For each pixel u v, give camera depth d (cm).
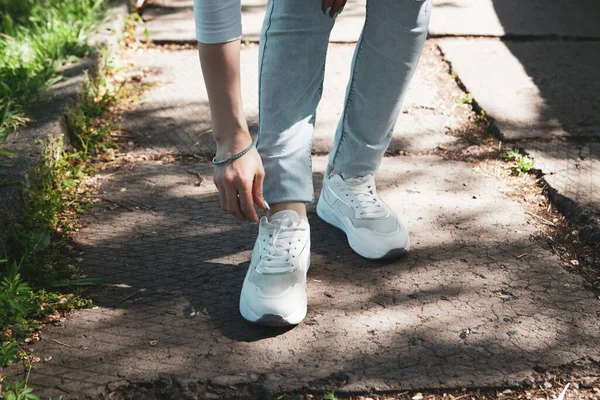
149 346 171
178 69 342
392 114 198
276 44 178
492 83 320
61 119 258
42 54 306
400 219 225
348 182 212
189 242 214
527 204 234
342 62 346
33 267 193
